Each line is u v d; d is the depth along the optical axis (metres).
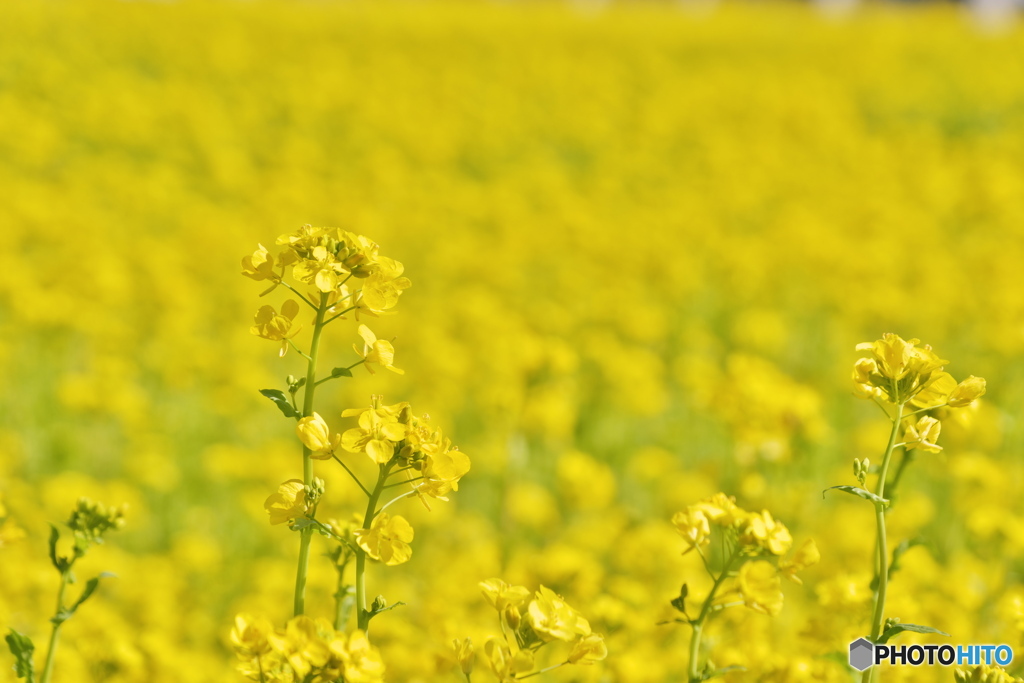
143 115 19.47
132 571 5.01
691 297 11.45
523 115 22.97
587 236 12.95
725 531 2.45
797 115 22.86
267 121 21.22
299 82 24.20
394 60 27.47
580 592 3.84
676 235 13.65
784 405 4.80
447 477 2.08
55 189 14.19
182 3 34.19
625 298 10.38
